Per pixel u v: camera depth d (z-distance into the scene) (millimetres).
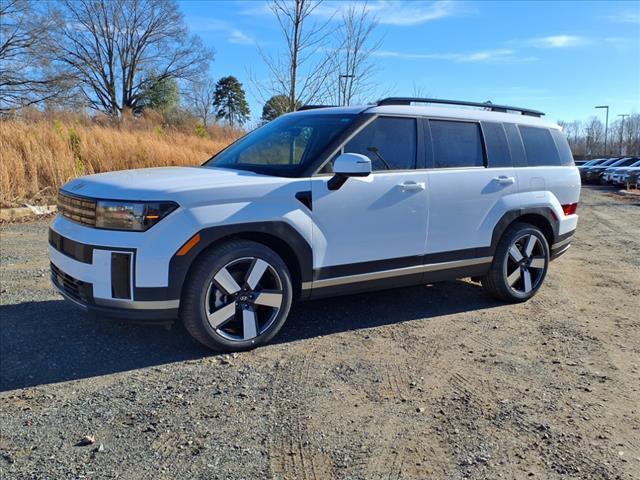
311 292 4258
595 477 2605
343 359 3951
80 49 52188
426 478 2572
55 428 2932
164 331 4367
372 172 4434
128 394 3334
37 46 39219
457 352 4145
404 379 3641
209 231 3713
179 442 2822
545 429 3035
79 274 3709
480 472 2627
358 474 2588
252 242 3939
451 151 4922
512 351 4195
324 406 3240
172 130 25422
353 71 11555
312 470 2611
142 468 2592
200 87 57812
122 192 3652
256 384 3506
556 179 5637
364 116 4473
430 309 5207
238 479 2527
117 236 3592
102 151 14633
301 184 4078
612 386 3613
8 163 11555
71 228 3865
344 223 4270
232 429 2959
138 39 54750
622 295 5887
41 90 39688
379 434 2949
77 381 3500
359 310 5113
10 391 3348
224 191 3777
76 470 2562
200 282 3740
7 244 7844
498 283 5281
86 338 4203
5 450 2715
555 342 4410
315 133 4535
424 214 4672
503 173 5195
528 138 5559
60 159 12836
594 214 14734
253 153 4777
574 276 6770
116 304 3617
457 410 3234
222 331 3941
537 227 5633
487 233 5094
